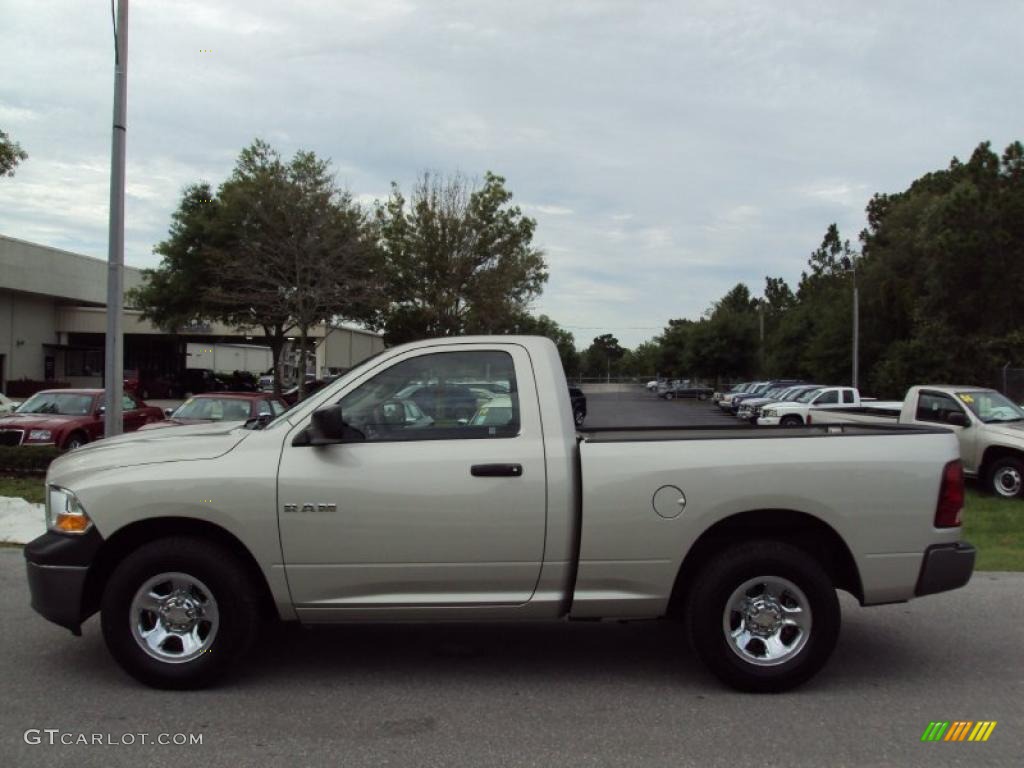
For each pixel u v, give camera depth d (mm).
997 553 9352
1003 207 29656
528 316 42000
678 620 5395
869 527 4863
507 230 35125
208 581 4777
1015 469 13516
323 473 4750
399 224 34250
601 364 138125
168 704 4652
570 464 4824
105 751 4047
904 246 43469
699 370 69000
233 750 4066
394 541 4742
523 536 4766
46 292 48375
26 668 5219
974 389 14742
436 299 33969
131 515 4734
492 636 6027
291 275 28484
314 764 3922
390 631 6125
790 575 4816
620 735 4277
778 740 4227
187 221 30609
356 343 56406
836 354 42938
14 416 15922
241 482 4738
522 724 4414
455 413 4953
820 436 4953
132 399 19172
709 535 5016
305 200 27641
